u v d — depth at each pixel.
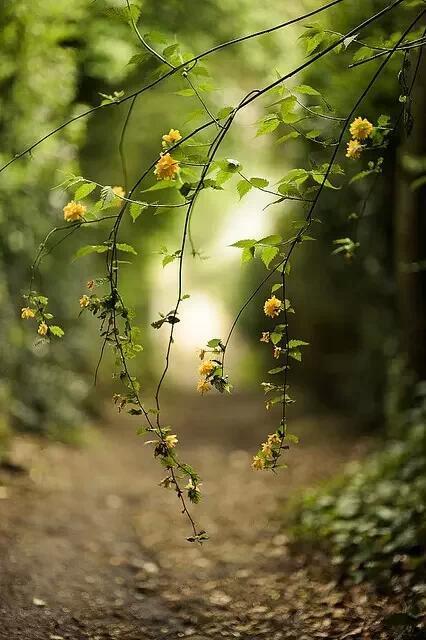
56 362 14.57
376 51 4.75
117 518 9.25
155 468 13.01
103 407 18.48
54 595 6.25
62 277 14.69
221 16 11.02
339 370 17.39
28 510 8.71
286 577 7.09
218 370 4.21
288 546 8.02
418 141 9.03
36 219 11.94
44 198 11.87
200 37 11.23
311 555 7.56
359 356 15.60
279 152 15.34
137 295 24.25
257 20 11.07
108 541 8.16
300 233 4.29
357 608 6.07
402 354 11.44
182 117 14.05
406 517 7.34
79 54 10.61
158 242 20.20
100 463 12.68
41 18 8.97
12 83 9.26
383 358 14.41
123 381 4.41
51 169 11.07
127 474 12.17
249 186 4.23
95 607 6.18
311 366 19.30
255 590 6.84
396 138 9.78
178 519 9.52
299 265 17.61
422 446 9.47
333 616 6.00
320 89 8.96
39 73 9.70
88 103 12.40
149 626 5.96
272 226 21.61
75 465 11.91
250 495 10.79
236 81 12.96
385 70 8.03
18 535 7.64
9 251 11.72
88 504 9.60
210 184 4.17
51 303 14.34
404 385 11.29
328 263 16.22
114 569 7.25
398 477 9.16
